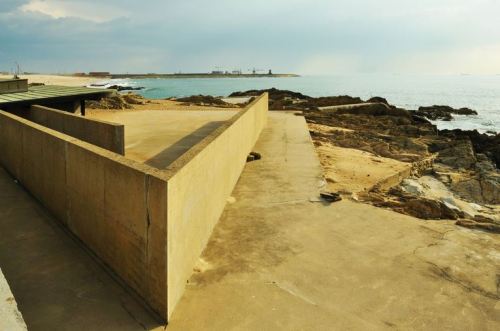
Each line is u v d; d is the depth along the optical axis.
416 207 6.66
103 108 19.27
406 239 5.34
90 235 4.65
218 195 5.76
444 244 5.20
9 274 4.16
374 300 4.01
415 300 4.03
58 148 5.25
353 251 4.99
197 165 4.36
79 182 4.75
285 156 10.04
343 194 7.34
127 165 3.82
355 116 25.28
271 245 5.11
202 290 4.08
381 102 31.05
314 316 3.74
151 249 3.60
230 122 7.20
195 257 4.46
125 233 3.95
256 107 11.57
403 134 20.41
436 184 12.85
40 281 4.07
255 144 11.48
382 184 9.74
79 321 3.50
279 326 3.59
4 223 5.39
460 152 16.66
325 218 6.00
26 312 3.58
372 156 13.18
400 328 3.62
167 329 3.48
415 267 4.64
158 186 3.41
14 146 7.24
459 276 4.47
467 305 3.97
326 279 4.36
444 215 6.52
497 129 35.72
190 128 13.25
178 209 3.67
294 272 4.48
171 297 3.62
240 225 5.69
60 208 5.39
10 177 7.46
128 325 3.49
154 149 9.90
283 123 16.23
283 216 6.05
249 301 3.93
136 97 26.41
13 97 10.62
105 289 3.97
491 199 12.38
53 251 4.67
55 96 10.96
